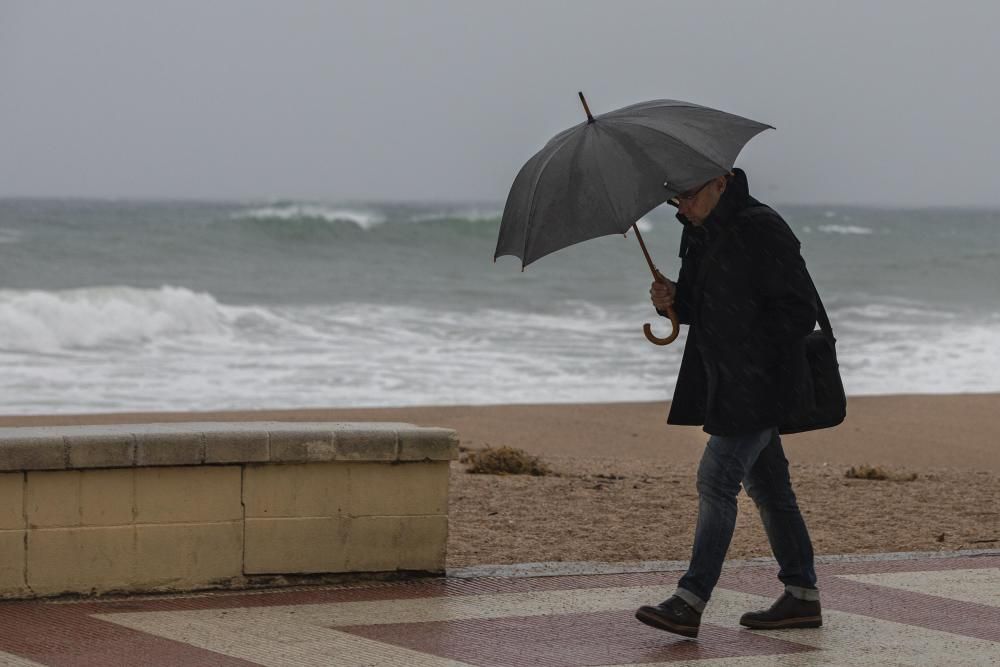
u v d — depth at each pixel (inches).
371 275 3914.9
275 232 4758.9
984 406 1636.3
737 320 462.9
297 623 486.9
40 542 505.7
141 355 1865.2
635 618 509.7
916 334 2511.1
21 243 4005.9
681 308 490.6
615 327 2518.5
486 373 1819.6
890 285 4015.8
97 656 436.5
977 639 482.9
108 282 3250.5
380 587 551.2
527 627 492.4
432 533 567.2
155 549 521.3
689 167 434.6
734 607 534.0
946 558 644.7
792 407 463.2
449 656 448.5
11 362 1747.0
